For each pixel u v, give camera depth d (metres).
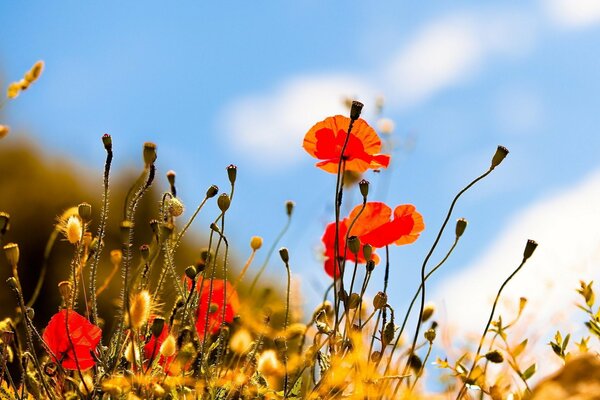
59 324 1.02
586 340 1.06
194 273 1.03
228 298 1.11
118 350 1.00
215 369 1.03
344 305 1.02
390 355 1.03
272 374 1.01
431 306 1.09
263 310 1.11
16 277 1.02
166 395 1.01
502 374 1.05
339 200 1.04
